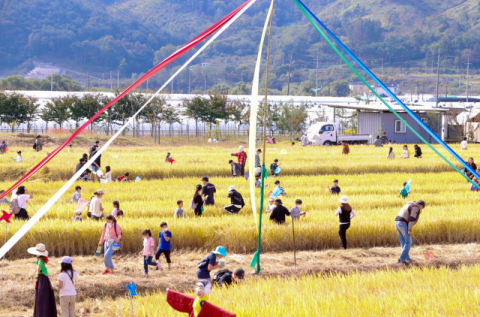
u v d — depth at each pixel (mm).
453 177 28297
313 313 8453
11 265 13250
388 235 16172
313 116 70000
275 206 16641
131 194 22219
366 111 56969
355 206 20062
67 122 62812
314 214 18078
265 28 10680
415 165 31891
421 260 13789
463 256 14273
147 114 60062
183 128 70000
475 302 8781
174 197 21781
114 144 50875
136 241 15336
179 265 13828
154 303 9992
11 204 16875
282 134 67500
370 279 10922
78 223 15516
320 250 15633
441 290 9586
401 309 8617
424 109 53938
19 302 10891
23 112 57719
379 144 47844
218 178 27047
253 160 10797
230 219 17016
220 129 66250
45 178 26641
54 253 14797
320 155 37906
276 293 10055
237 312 8633
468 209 18891
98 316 10117
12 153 34781
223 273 11586
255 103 10516
